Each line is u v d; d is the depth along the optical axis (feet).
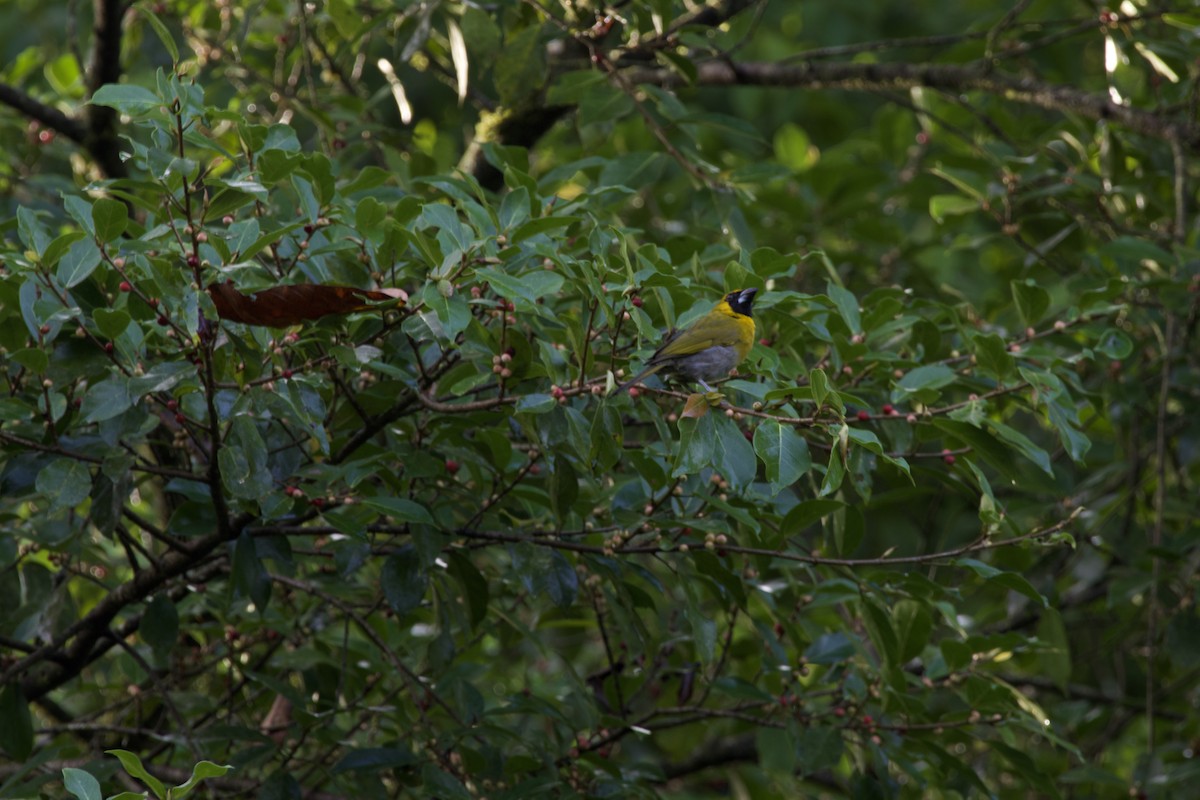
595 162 34.55
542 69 38.96
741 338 27.81
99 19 41.70
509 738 31.32
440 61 49.49
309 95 42.91
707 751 47.52
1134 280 38.75
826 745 31.37
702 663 30.60
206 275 24.00
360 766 28.81
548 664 49.39
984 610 46.03
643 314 24.35
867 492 26.86
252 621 34.04
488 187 46.09
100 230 23.99
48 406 24.39
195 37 47.78
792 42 78.48
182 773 32.09
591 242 25.86
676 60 39.63
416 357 25.38
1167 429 46.06
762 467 32.27
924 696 34.06
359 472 25.45
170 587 31.55
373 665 34.88
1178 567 40.57
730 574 28.17
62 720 38.29
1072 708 43.09
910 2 79.25
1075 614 48.52
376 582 36.37
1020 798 45.70
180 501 36.86
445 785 27.73
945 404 32.35
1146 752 42.39
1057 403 28.84
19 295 24.40
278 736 36.14
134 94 22.38
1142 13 43.80
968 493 30.25
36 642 32.73
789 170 38.40
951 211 43.62
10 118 45.65
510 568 35.09
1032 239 46.98
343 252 27.32
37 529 30.45
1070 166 45.01
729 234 37.76
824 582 32.63
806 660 32.81
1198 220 45.78
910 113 57.47
